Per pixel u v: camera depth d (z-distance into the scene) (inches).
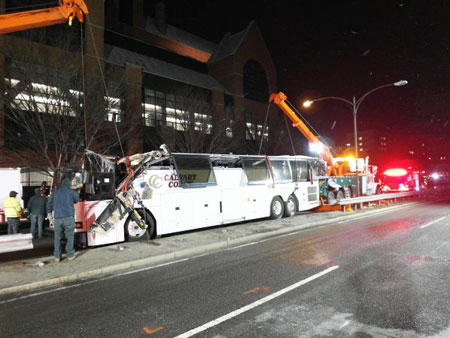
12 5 867.4
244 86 1715.1
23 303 201.0
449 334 144.7
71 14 320.2
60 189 292.0
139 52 1470.2
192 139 1117.7
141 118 1011.3
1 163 737.6
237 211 468.4
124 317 173.6
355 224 485.4
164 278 244.8
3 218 549.6
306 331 150.6
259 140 1478.8
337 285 213.9
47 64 682.8
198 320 166.4
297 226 452.4
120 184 362.9
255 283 223.8
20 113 666.8
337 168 832.3
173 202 399.5
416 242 345.4
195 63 1710.1
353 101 756.0
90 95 736.3
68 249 289.4
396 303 181.0
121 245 346.3
